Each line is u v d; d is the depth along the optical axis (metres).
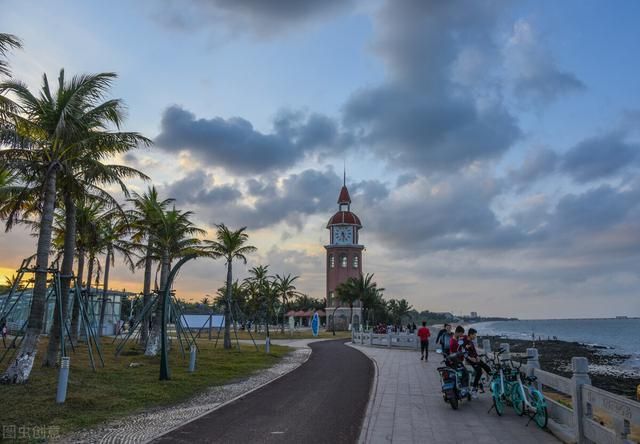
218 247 34.69
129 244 31.75
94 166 18.19
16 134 15.10
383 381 16.64
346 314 89.00
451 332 19.23
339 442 8.51
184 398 13.56
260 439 8.71
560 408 8.98
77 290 18.98
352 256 91.44
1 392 13.10
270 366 22.44
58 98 16.73
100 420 10.42
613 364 42.97
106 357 24.36
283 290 66.38
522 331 146.50
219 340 47.06
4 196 18.75
